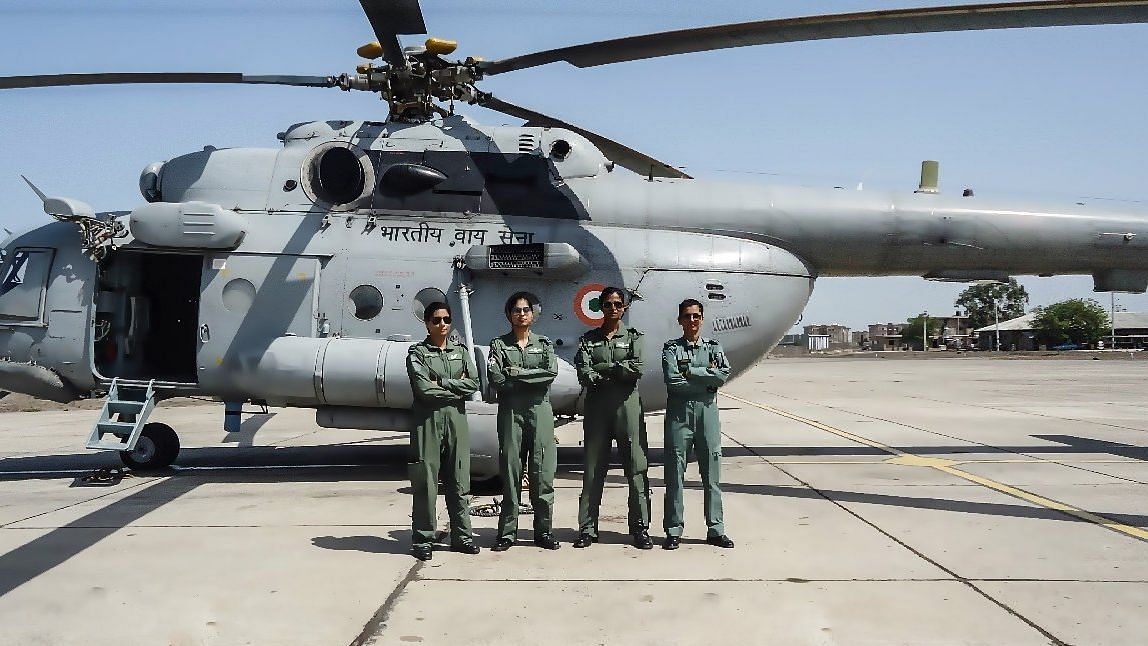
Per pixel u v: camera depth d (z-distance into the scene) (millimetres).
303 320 8883
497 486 8297
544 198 9203
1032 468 9711
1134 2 6594
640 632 4254
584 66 8391
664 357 6051
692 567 5453
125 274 9758
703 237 9320
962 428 14359
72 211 8492
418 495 5707
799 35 7445
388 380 8328
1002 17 6988
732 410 18531
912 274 10070
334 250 8992
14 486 8602
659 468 9727
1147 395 23203
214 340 8883
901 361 60938
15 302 9117
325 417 8844
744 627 4320
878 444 12070
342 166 9148
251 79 8578
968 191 9898
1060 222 9602
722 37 7562
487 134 9414
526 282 9000
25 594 4883
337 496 7934
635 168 10633
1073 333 107625
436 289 8922
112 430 8766
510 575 5281
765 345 9453
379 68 8688
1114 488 8336
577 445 12219
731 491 8180
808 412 17953
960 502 7609
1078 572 5312
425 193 9141
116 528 6547
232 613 4555
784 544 6059
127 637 4211
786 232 9445
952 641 4121
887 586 5012
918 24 7125
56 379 9156
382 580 5160
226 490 8281
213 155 9422
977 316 131375
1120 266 9773
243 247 8992
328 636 4215
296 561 5586
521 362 5961
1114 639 4145
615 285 9039
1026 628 4297
